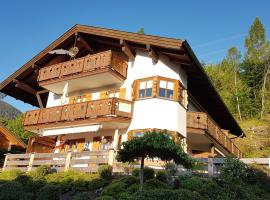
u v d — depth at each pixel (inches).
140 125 847.1
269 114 2079.2
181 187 575.8
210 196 551.8
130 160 564.1
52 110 982.4
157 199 468.1
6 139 1200.2
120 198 516.1
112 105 847.7
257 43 2689.5
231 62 2669.8
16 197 571.8
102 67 892.6
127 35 867.4
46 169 730.8
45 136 1031.0
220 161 685.9
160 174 626.5
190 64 855.7
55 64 1023.6
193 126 908.6
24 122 1042.1
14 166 865.5
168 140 537.3
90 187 634.2
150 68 891.4
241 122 2075.5
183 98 917.8
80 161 749.3
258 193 615.2
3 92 1179.3
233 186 589.3
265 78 2308.1
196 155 1120.8
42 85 1040.8
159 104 849.5
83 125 905.5
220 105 1110.4
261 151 1633.9
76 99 1040.2
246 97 2267.5
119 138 886.4
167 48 810.8
